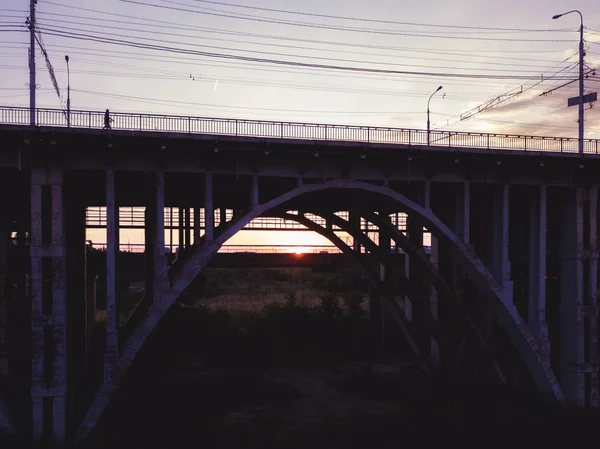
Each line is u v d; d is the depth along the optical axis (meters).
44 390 20.66
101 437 21.55
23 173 22.03
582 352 27.38
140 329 22.03
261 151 23.34
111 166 22.14
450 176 26.61
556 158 26.48
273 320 44.50
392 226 28.44
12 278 25.00
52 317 20.94
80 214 28.30
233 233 23.52
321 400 29.81
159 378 33.38
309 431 24.55
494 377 28.34
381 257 30.45
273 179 25.47
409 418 25.80
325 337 41.78
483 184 27.22
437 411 26.42
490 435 23.53
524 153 25.94
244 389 31.41
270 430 24.69
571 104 30.97
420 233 31.03
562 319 28.33
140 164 22.50
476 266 26.53
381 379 33.31
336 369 36.91
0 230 23.56
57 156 21.27
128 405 26.83
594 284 27.80
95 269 36.25
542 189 27.45
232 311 58.50
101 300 48.94
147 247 28.30
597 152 27.67
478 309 30.33
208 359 38.56
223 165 23.69
